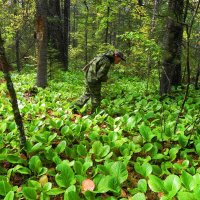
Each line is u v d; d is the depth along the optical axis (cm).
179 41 481
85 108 418
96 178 212
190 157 256
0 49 229
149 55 469
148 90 590
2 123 328
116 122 350
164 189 195
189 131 316
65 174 213
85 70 421
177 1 391
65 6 1211
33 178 229
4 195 201
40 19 618
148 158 251
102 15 879
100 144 264
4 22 1056
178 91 542
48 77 759
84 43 1528
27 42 1324
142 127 291
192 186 198
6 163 259
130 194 214
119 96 536
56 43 1016
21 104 435
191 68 582
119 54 406
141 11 664
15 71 1061
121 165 217
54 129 341
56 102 468
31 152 263
